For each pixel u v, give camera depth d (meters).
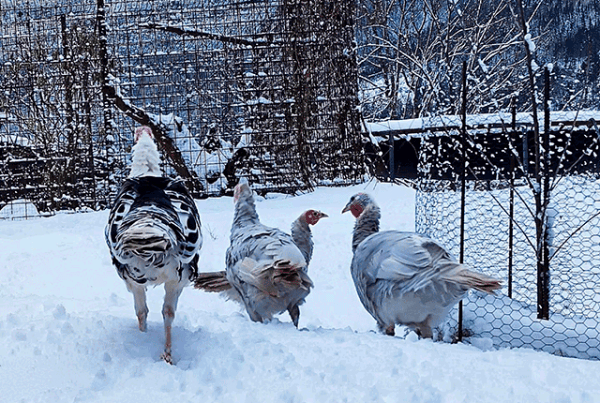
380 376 4.20
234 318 5.89
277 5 15.30
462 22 22.75
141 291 5.14
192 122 15.70
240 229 6.05
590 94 8.95
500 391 3.94
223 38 15.34
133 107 15.53
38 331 5.07
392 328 5.51
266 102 15.41
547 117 5.84
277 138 15.47
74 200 15.71
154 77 15.70
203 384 4.24
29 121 15.84
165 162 15.73
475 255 7.50
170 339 4.79
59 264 9.30
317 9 15.30
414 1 24.92
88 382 4.31
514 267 7.02
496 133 7.47
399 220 10.80
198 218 5.16
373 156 15.88
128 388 4.19
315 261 8.92
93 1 15.91
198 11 15.50
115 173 15.76
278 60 15.34
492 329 5.67
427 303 5.12
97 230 12.29
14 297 7.03
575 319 5.83
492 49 24.14
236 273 5.85
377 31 25.73
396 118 24.12
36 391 4.15
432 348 4.82
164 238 4.26
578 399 3.84
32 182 15.88
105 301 6.89
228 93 15.55
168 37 15.61
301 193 15.10
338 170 15.52
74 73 15.69
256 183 15.48
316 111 15.45
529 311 6.01
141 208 4.64
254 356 4.61
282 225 10.93
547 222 5.81
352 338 5.07
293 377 4.24
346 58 15.41
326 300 7.36
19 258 9.76
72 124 15.70
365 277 5.53
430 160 7.58
